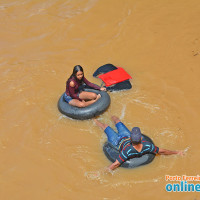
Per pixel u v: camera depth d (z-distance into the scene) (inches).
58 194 445.1
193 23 805.9
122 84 626.2
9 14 890.7
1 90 641.6
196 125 536.1
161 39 763.4
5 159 499.2
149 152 474.0
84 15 869.8
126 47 749.9
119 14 864.3
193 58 695.1
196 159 480.1
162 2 901.8
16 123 565.3
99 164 485.1
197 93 601.9
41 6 921.5
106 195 440.1
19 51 754.8
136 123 549.3
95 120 555.8
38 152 508.7
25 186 457.7
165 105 581.6
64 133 541.6
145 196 436.5
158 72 665.6
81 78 561.9
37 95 627.8
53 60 722.2
